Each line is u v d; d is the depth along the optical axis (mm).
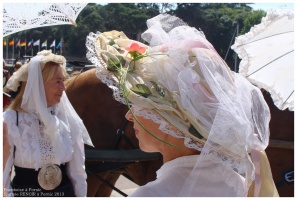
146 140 1295
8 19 2551
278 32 2635
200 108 1200
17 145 2184
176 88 1238
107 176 3342
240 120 1206
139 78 1285
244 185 1233
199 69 1247
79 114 3129
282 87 2607
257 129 1378
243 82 1375
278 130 2842
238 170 1218
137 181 3277
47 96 2289
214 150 1203
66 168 2354
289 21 2582
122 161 3057
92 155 3047
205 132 1183
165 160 1277
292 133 2816
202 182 1175
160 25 1459
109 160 3049
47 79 2258
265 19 2633
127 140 3109
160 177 1236
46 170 2238
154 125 1254
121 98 1287
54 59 2293
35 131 2227
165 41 1406
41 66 2256
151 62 1294
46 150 2236
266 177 1345
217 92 1212
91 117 3123
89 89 3137
